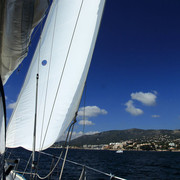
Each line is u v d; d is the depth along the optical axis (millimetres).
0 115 1297
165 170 22719
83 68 3982
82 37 4023
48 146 3846
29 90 4137
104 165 26844
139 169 23156
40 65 4176
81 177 3955
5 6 1633
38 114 3982
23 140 3998
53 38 4156
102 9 4074
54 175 12914
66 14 4125
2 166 1436
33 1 1677
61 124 3814
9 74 2186
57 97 3904
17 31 1769
